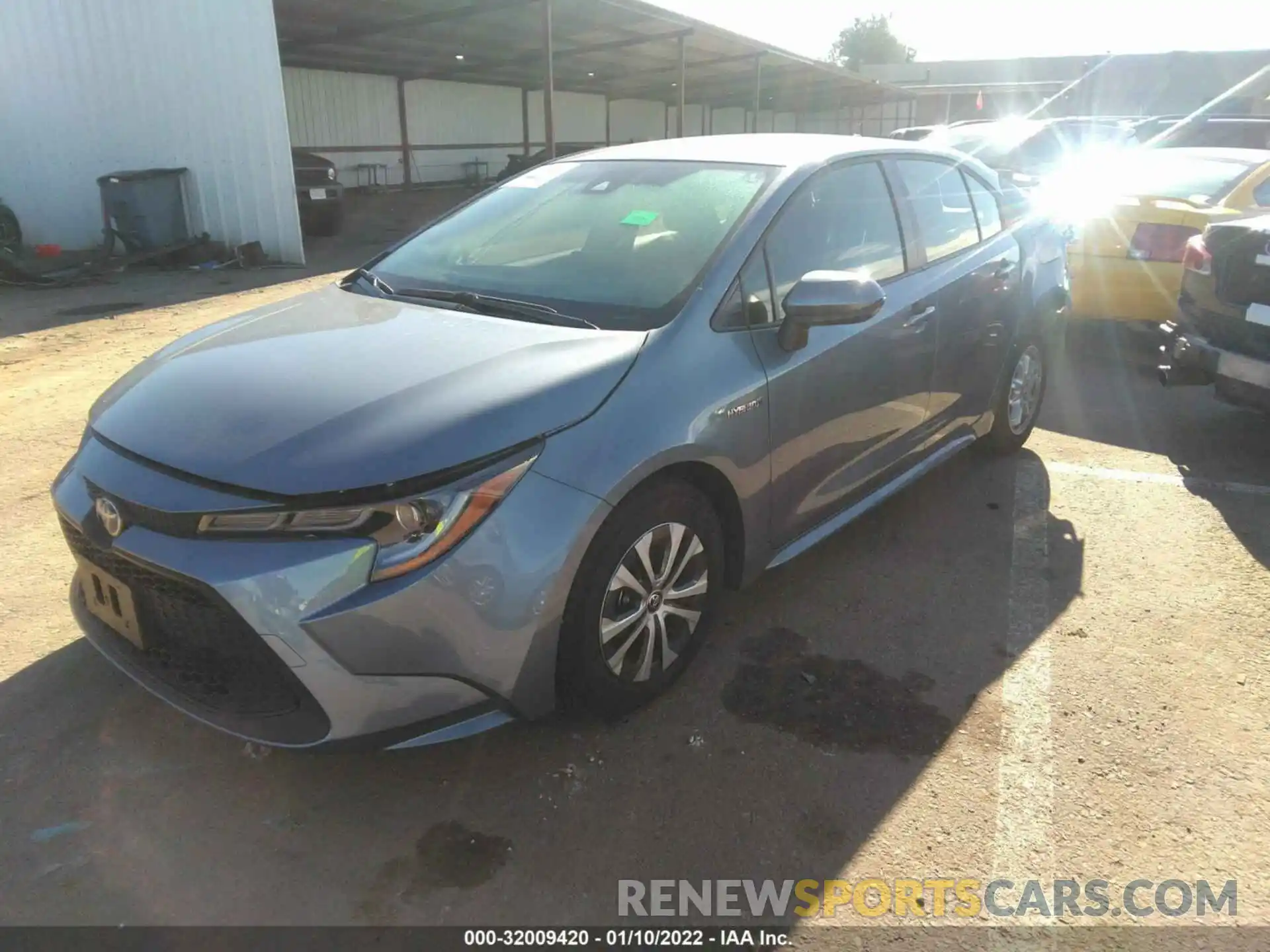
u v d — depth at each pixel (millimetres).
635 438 2357
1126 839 2215
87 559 2336
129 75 12180
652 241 2990
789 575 3504
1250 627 3119
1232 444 4914
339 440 2123
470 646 2123
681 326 2629
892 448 3539
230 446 2166
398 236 15523
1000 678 2848
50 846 2184
